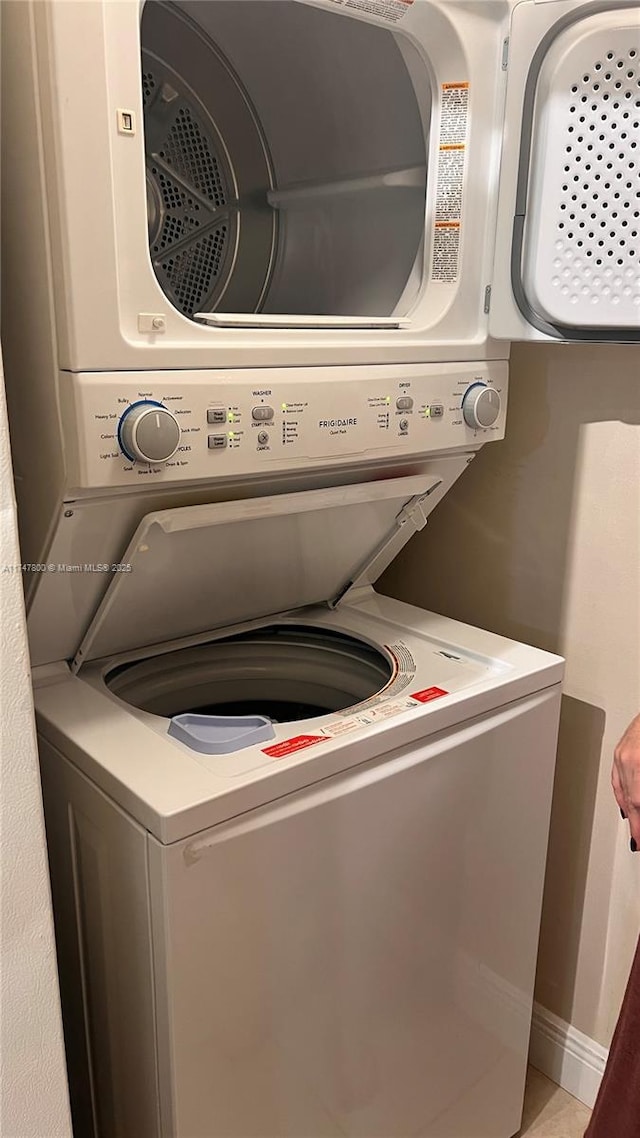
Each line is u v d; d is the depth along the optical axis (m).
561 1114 1.99
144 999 1.21
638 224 1.38
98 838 1.23
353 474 1.49
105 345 1.05
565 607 1.83
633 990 1.32
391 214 1.57
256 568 1.56
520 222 1.43
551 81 1.35
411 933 1.45
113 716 1.34
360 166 1.60
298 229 1.73
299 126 1.64
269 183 1.72
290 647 1.83
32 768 0.92
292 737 1.27
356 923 1.34
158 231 1.55
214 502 1.31
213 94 1.58
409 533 1.77
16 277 1.09
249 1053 1.26
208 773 1.16
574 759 1.89
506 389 1.59
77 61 0.96
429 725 1.36
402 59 1.42
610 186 1.37
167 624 1.57
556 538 1.81
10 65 1.00
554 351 1.73
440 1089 1.65
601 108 1.34
